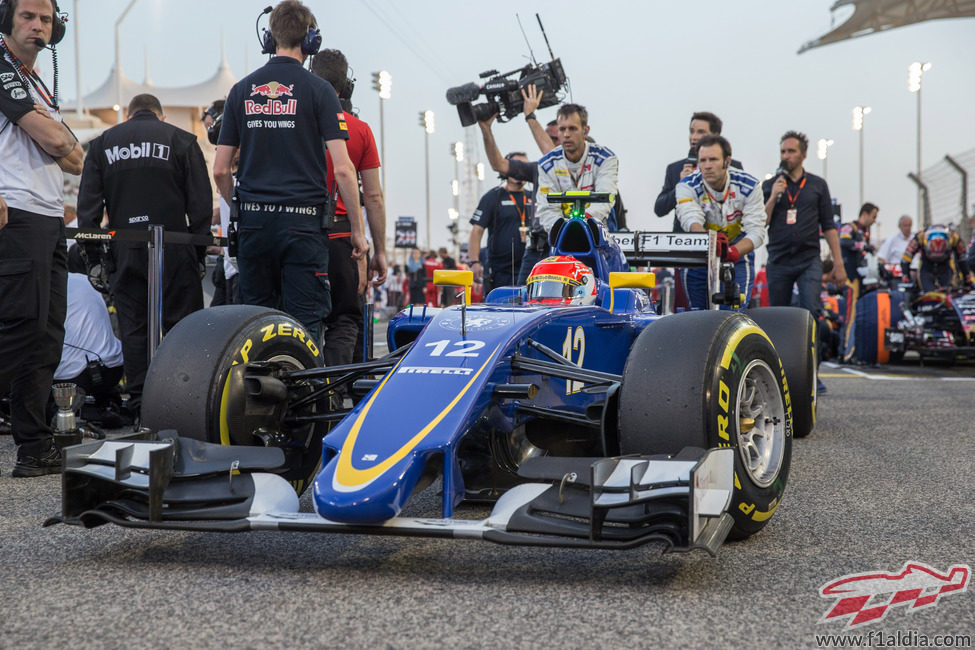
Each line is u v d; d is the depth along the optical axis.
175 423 2.96
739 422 2.77
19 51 3.96
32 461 4.05
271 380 3.12
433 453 2.51
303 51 4.41
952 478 3.95
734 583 2.45
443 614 2.20
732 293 5.14
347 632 2.09
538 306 3.37
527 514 2.42
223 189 4.43
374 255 5.23
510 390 2.78
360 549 2.80
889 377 9.41
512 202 8.35
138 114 5.28
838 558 2.70
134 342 5.17
